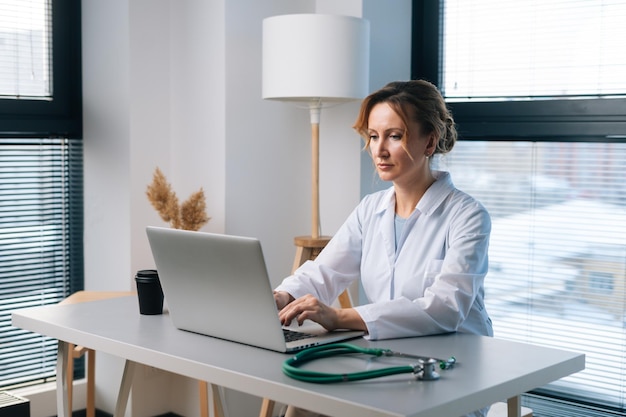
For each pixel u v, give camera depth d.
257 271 1.86
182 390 3.75
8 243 3.67
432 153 2.34
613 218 3.27
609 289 3.29
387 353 1.88
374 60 3.61
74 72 3.80
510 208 3.54
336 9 3.67
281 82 3.19
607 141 3.27
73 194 3.85
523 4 3.48
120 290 3.69
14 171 3.67
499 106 3.53
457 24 3.68
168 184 3.44
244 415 3.69
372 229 2.47
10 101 3.59
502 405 2.76
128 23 3.57
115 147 3.68
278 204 3.75
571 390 3.40
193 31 3.62
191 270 2.02
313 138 3.41
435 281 2.17
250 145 3.62
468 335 2.12
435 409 1.53
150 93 3.67
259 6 3.61
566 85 3.38
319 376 1.68
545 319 3.46
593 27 3.30
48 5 3.72
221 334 2.03
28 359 3.74
